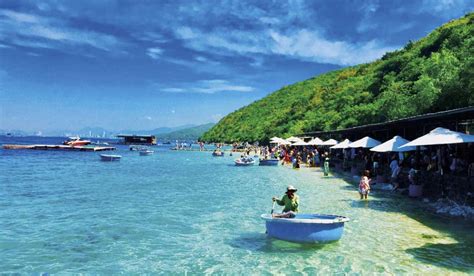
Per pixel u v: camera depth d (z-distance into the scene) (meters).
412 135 29.45
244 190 22.66
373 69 98.81
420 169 21.64
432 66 47.69
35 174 31.80
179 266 9.29
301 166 41.69
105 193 21.31
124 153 72.75
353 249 10.23
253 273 8.72
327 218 11.20
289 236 10.53
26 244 11.26
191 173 34.03
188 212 15.88
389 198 18.53
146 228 13.12
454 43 58.31
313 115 85.50
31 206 17.23
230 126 166.75
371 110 50.44
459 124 22.58
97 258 9.98
